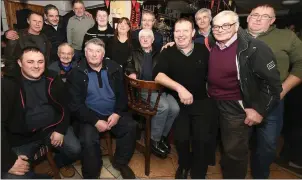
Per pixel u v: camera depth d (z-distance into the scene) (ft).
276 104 4.70
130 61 6.85
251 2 9.84
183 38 5.05
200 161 5.41
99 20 8.43
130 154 5.91
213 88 5.09
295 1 8.41
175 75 5.37
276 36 5.10
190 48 5.30
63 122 5.42
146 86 5.51
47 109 5.32
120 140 5.85
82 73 5.64
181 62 5.25
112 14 12.07
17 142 5.12
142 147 6.91
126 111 6.38
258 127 5.46
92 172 5.39
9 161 4.47
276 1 8.85
